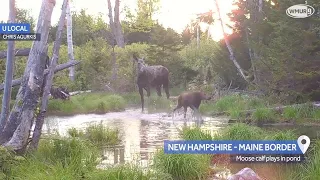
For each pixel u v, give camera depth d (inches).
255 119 532.7
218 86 843.4
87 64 1059.3
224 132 385.1
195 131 379.6
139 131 480.7
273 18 618.2
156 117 612.7
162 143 403.5
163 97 837.8
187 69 1089.4
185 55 1125.7
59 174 254.7
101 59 1069.1
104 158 339.6
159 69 786.8
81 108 719.7
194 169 294.4
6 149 276.7
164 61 1087.0
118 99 762.2
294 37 558.3
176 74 1079.0
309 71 563.8
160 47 1101.1
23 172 265.0
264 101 633.6
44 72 331.3
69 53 959.6
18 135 306.5
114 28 1240.8
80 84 1016.2
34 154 303.4
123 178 261.0
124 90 1020.5
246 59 864.3
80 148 319.6
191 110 645.9
